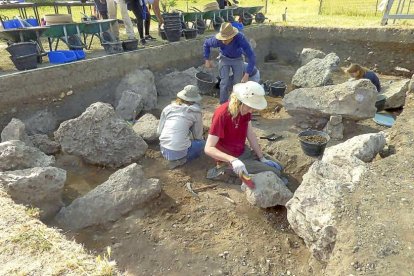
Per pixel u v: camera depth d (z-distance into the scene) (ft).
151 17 29.37
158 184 12.89
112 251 10.64
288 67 31.78
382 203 9.25
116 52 21.67
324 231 8.94
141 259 10.41
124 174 12.62
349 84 16.33
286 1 60.44
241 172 11.99
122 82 21.15
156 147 16.65
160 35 27.14
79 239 11.07
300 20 36.35
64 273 6.37
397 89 20.79
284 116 20.16
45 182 11.51
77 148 14.98
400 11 39.22
